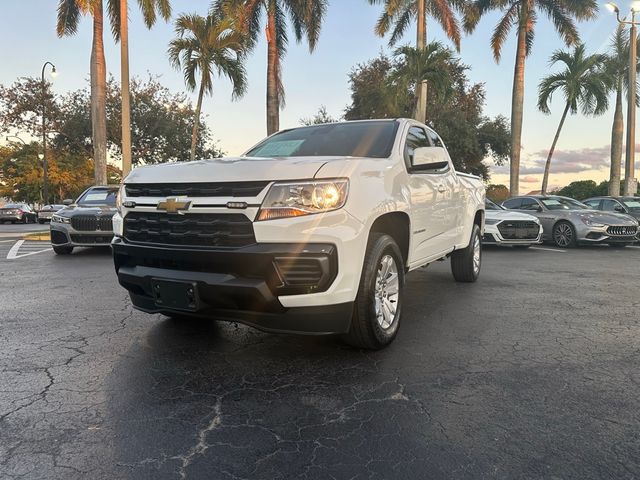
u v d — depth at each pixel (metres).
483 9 26.17
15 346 4.15
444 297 6.20
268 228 3.37
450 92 21.80
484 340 4.33
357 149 4.69
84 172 49.06
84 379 3.42
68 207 11.23
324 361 3.79
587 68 23.84
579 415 2.88
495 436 2.64
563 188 34.91
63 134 34.94
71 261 9.88
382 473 2.30
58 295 6.29
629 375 3.51
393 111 22.92
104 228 10.61
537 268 9.00
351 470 2.32
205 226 3.55
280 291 3.37
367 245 3.83
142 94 34.81
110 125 33.88
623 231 12.91
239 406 3.00
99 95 19.81
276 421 2.81
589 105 24.30
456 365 3.71
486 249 12.98
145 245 3.82
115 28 21.92
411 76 21.36
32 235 17.50
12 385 3.31
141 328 4.68
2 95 34.78
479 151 31.86
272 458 2.43
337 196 3.48
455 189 6.04
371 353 3.97
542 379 3.43
